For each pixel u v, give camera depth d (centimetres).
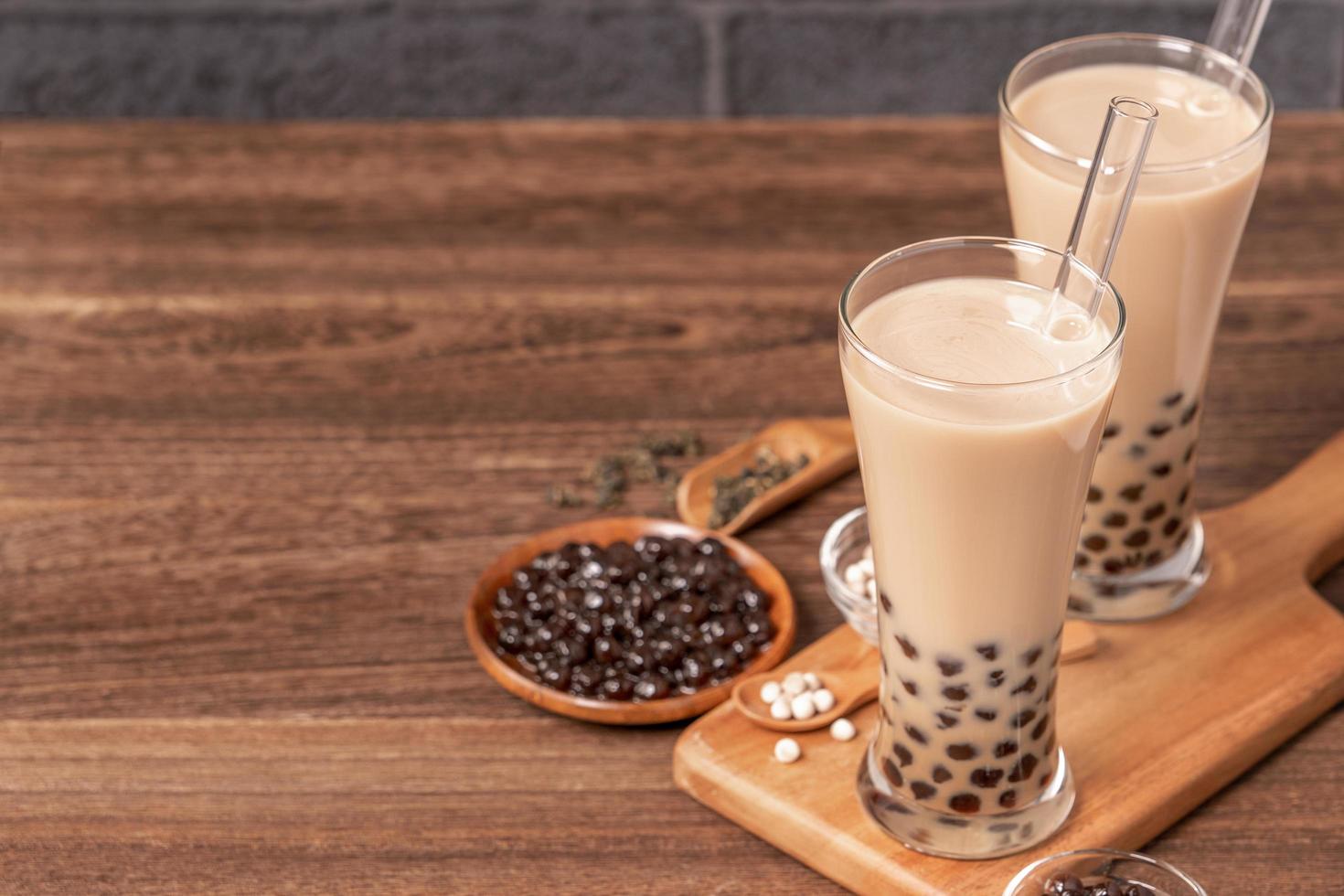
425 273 122
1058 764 91
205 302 121
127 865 91
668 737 96
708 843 92
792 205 126
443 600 102
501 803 93
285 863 91
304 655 100
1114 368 82
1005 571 84
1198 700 95
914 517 84
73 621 102
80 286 122
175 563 104
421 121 152
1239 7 94
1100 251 85
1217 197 91
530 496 107
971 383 80
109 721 97
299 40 170
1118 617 99
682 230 125
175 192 130
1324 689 95
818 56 168
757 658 98
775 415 112
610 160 131
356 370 116
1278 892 89
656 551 102
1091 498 98
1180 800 91
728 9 166
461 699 97
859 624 98
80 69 172
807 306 118
